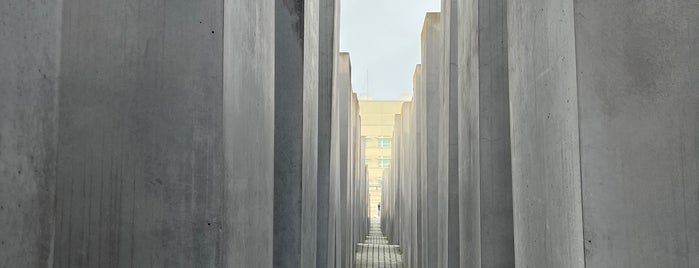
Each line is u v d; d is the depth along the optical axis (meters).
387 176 25.14
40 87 1.80
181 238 2.37
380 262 16.00
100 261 2.42
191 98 2.38
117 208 2.41
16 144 1.70
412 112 12.92
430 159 9.07
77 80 2.45
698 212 2.50
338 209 7.87
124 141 2.42
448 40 6.79
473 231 5.04
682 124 2.53
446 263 6.61
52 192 1.87
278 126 4.28
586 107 2.53
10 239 1.68
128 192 2.41
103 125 2.43
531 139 3.27
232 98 2.50
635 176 2.51
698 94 2.54
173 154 2.39
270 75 3.21
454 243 6.44
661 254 2.50
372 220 43.41
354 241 14.64
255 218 2.88
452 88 6.61
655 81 2.54
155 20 2.42
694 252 2.49
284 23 4.30
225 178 2.41
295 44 4.30
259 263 2.96
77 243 2.43
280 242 4.25
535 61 3.17
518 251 3.60
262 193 3.02
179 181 2.38
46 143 1.83
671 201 2.51
